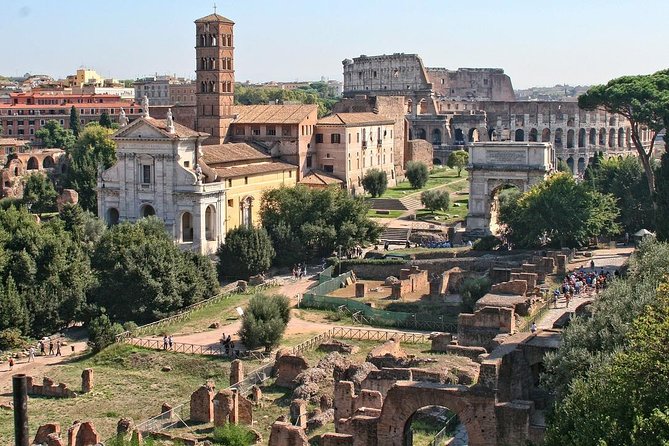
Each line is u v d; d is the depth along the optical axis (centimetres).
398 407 6481
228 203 16850
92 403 9456
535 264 12531
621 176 16000
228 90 19625
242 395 8644
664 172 11931
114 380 10306
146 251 12900
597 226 14262
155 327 12119
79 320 12938
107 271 13100
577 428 5150
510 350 7156
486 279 12231
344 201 16000
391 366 8900
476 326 9938
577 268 12688
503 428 6272
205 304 13262
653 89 14300
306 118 19650
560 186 14475
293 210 15988
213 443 7800
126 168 16762
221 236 16575
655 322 5756
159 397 9625
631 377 5359
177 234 16375
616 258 13412
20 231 13088
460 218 19162
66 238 13538
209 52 19338
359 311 12312
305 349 10619
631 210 15512
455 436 7156
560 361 6612
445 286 13250
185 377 10306
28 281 12612
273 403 8994
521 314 10338
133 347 11181
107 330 11356
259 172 17725
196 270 13450
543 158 16688
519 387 7100
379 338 11150
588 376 5941
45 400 9650
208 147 17800
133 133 16588
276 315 10956
